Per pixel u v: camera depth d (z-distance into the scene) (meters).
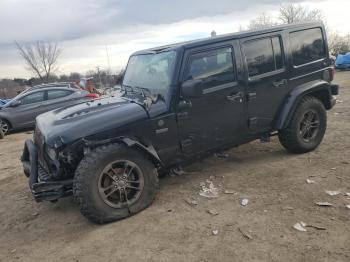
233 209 4.64
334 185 5.02
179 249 3.93
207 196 5.07
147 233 4.32
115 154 4.57
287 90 6.09
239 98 5.56
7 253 4.35
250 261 3.60
